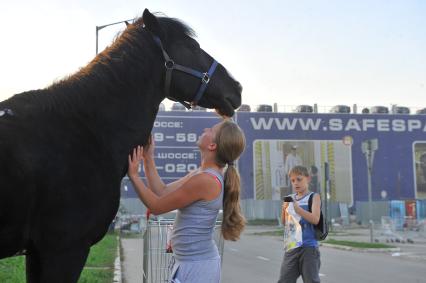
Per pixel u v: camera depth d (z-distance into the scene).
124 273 11.63
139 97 3.81
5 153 3.11
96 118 3.60
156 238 5.54
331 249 21.19
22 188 3.11
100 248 18.08
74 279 3.31
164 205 3.58
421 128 59.59
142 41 3.88
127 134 3.72
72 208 3.29
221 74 4.16
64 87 3.58
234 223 3.72
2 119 3.25
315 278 6.06
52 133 3.35
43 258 3.23
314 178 57.00
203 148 3.77
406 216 39.00
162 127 50.06
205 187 3.57
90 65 3.78
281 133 57.69
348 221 49.41
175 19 4.08
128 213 44.81
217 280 3.63
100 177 3.46
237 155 3.73
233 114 4.29
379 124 59.12
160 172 49.81
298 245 6.10
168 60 3.93
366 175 58.41
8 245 3.17
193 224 3.58
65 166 3.30
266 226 47.72
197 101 4.11
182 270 3.57
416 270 13.15
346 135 58.62
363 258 16.61
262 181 56.78
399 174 58.88
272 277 11.59
